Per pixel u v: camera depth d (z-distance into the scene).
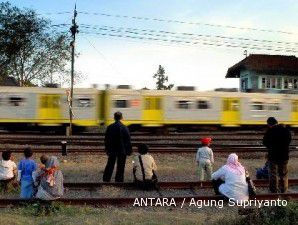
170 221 9.19
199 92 32.34
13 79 57.50
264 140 12.05
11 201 10.48
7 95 30.12
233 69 51.97
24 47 54.34
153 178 12.67
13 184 12.33
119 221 9.03
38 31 54.59
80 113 30.78
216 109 32.59
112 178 14.67
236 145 22.33
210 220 9.30
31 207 10.01
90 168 16.19
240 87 51.59
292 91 46.03
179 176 15.27
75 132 31.64
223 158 19.23
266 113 33.72
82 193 12.27
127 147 13.47
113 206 10.71
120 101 31.02
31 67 55.00
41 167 9.98
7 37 53.59
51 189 9.78
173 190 12.77
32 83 55.56
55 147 21.25
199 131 33.22
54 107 30.56
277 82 49.03
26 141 22.53
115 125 13.41
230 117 32.91
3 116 30.09
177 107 31.84
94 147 21.47
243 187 10.89
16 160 17.58
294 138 28.05
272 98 33.91
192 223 9.01
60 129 31.58
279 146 11.84
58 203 10.27
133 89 31.42
